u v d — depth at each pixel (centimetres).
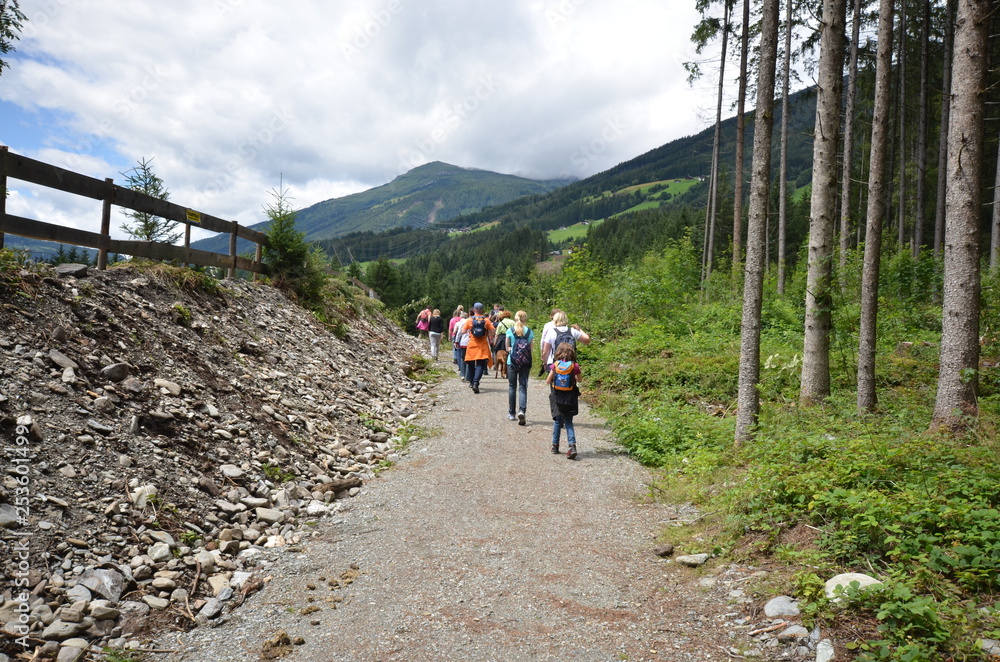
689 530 501
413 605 385
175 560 420
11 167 634
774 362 989
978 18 594
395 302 4800
